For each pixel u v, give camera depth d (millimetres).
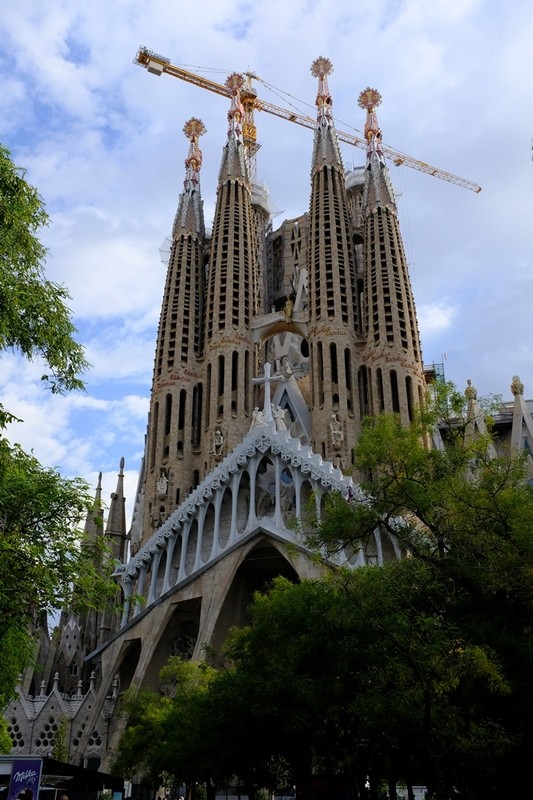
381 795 43438
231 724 27953
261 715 26094
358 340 82500
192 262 92812
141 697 49312
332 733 26875
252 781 30109
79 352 20969
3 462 19609
